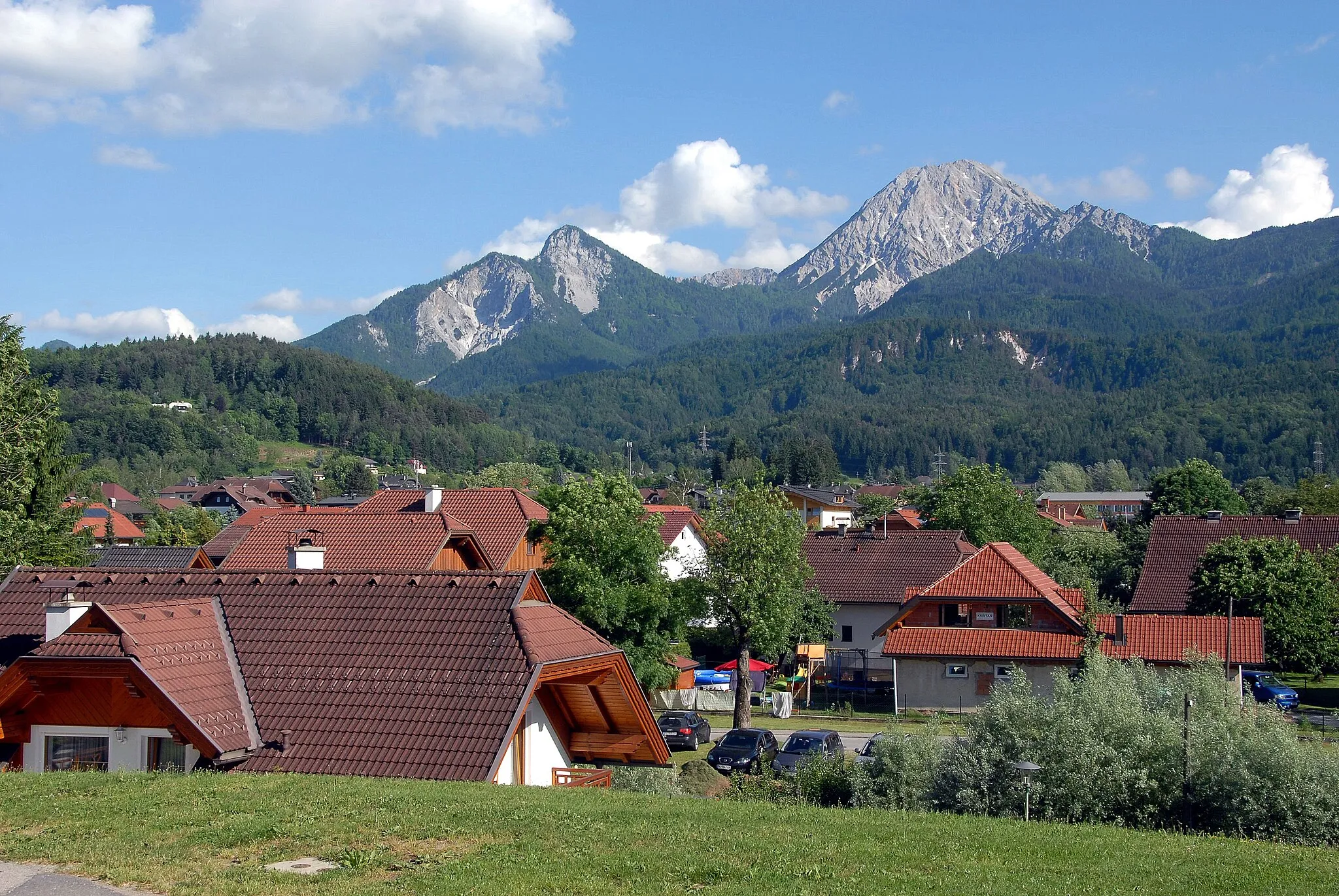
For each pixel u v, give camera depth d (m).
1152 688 24.03
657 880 12.33
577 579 42.47
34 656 17.97
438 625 19.42
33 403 42.69
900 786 21.83
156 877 12.08
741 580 46.28
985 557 50.06
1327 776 19.22
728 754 35.47
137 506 149.50
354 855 12.79
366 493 184.88
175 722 17.58
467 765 16.81
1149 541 65.31
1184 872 13.98
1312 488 100.69
